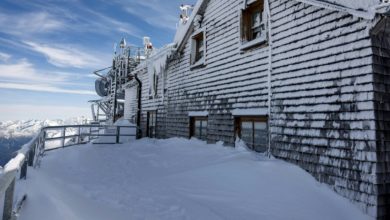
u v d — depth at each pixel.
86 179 6.82
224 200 5.63
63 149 11.88
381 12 4.86
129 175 7.57
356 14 5.25
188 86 12.00
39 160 8.25
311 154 6.32
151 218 4.48
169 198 5.57
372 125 5.18
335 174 5.74
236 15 9.30
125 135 15.55
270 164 6.65
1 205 3.34
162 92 14.28
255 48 8.40
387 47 5.57
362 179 5.24
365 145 5.26
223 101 9.68
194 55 11.91
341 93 5.81
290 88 7.06
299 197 5.57
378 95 5.29
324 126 6.10
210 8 10.82
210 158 8.36
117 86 23.48
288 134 7.00
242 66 8.89
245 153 7.94
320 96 6.26
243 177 6.40
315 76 6.42
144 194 5.75
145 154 10.74
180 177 7.07
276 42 7.62
